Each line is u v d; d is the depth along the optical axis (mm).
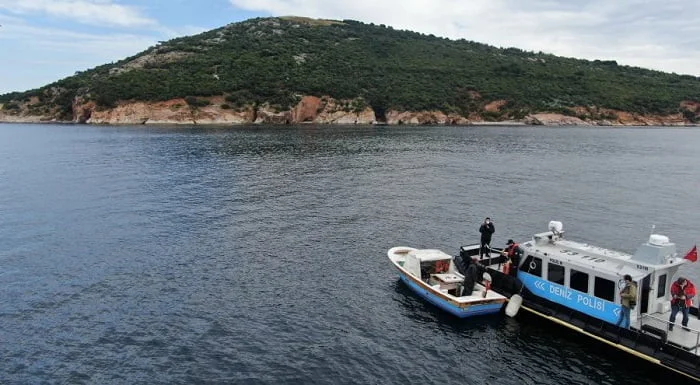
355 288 27141
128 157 79312
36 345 20766
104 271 28906
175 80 185375
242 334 21844
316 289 26875
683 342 19156
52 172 64312
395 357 20344
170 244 34000
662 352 19078
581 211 45781
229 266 29953
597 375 19312
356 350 20766
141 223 39250
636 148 104312
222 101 179250
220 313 23781
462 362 20125
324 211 44031
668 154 93750
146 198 48375
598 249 23297
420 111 187125
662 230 40250
